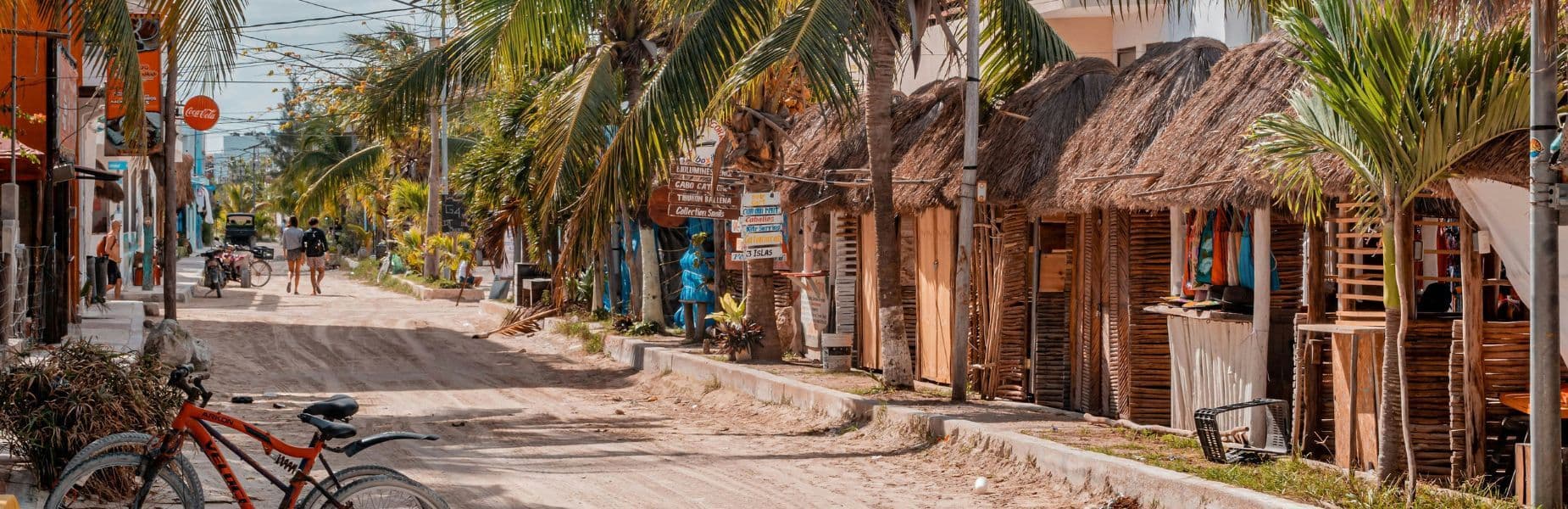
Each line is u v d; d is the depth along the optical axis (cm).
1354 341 884
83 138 2064
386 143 4331
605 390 1653
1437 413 846
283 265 5722
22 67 1509
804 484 995
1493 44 745
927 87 1612
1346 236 921
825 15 1209
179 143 3859
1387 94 752
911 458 1114
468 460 1071
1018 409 1249
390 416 1358
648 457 1109
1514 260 799
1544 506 716
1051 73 1341
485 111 2708
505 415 1387
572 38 1631
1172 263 1138
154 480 691
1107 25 1888
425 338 2270
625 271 2439
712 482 993
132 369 835
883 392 1356
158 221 4203
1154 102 1129
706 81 1285
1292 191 924
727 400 1517
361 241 6162
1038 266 1300
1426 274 1018
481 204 2641
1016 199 1227
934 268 1487
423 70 1825
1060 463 977
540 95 2105
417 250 4009
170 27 1279
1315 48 768
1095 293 1222
